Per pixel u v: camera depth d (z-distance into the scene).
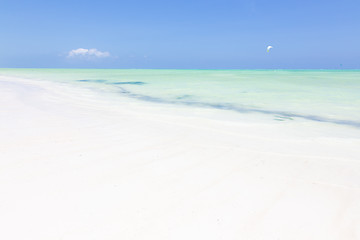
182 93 14.31
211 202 2.48
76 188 2.60
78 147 3.85
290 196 2.67
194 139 4.74
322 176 3.23
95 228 1.98
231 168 3.39
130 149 3.94
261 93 14.59
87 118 5.96
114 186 2.70
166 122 6.12
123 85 19.83
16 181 2.65
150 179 2.92
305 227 2.14
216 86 19.61
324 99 11.95
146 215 2.21
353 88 17.86
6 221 1.99
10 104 7.33
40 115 5.94
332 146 4.64
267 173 3.27
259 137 5.13
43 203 2.28
